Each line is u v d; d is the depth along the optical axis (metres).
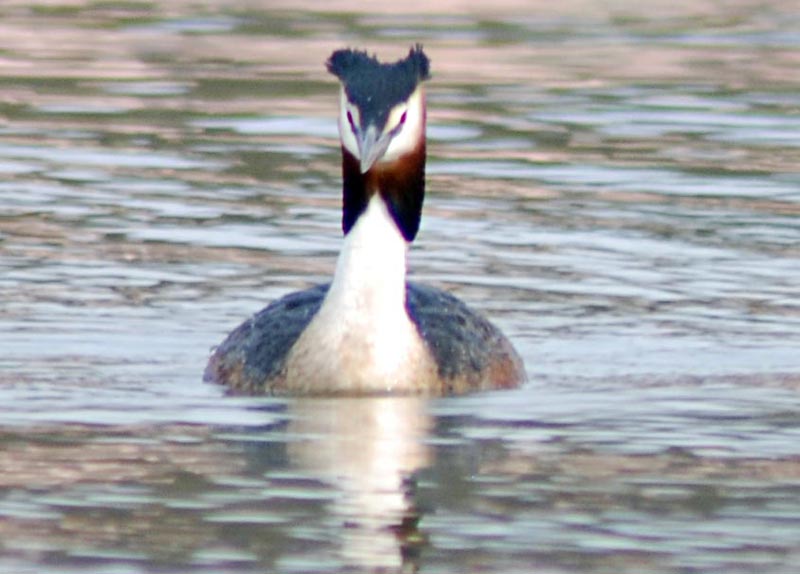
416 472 11.94
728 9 34.00
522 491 11.60
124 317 15.88
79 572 10.17
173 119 24.00
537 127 23.72
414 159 13.81
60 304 16.17
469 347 14.29
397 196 13.82
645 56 28.94
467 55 28.67
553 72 27.48
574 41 30.23
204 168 21.34
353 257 13.89
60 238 18.25
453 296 15.15
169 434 12.74
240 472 11.88
